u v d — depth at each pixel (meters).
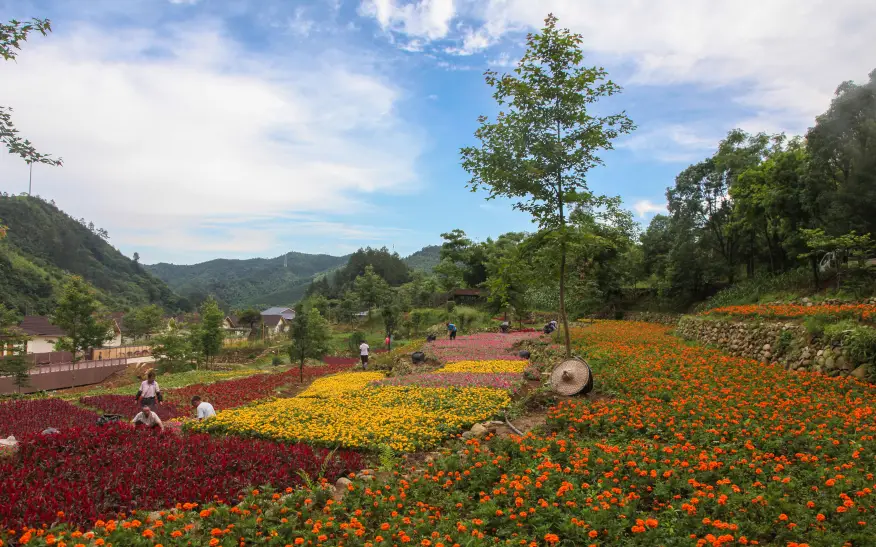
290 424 11.30
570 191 11.96
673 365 14.51
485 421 10.80
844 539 4.19
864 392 9.80
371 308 65.38
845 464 5.78
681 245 40.09
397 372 22.86
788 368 14.09
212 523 5.36
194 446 8.40
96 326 36.84
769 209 27.80
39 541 4.76
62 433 8.60
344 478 7.23
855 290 20.11
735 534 4.35
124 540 4.81
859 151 22.58
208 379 27.95
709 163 40.22
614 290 45.62
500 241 69.62
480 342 29.72
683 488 5.62
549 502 5.37
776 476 5.59
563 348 21.25
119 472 7.08
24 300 77.44
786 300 24.72
